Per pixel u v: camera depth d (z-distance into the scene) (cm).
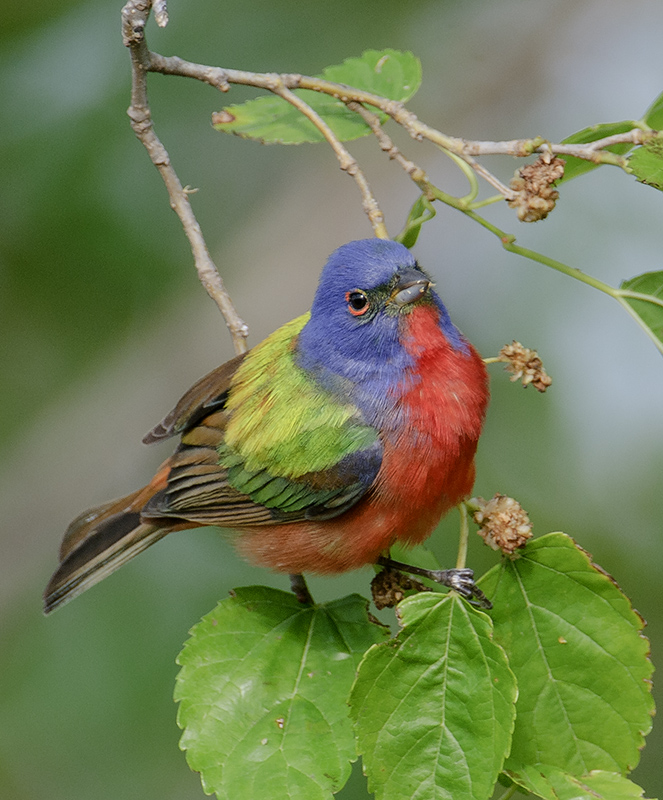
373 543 812
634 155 709
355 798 1094
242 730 691
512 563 697
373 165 1506
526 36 1486
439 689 639
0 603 1281
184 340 1406
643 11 1491
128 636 1134
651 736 1208
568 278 1259
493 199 756
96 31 1237
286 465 818
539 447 1225
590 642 676
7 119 1219
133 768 1102
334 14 1278
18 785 1092
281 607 750
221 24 1242
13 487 1345
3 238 1238
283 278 1459
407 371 801
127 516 943
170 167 888
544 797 627
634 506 1222
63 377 1373
